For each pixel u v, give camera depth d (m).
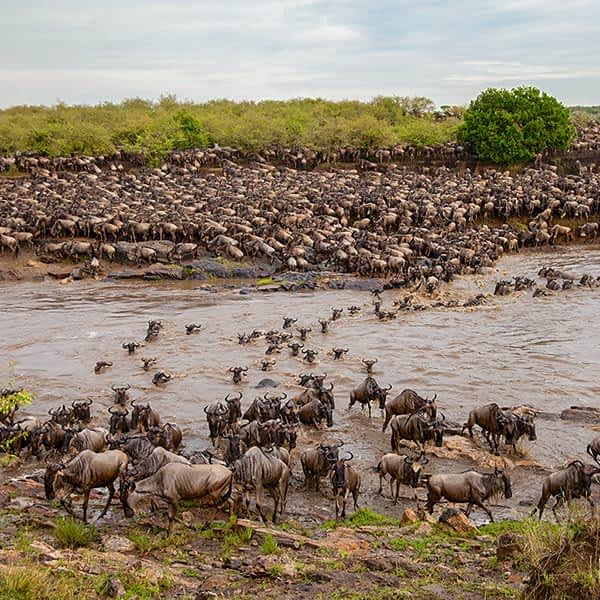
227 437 18.55
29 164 76.00
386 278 48.06
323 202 62.00
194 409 25.45
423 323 37.09
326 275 49.00
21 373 29.84
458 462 20.55
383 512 17.45
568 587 9.93
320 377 26.47
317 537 14.80
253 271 50.31
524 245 59.94
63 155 80.12
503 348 32.38
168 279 49.59
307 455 18.41
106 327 37.28
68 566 12.12
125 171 78.88
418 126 88.19
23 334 35.94
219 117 96.12
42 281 49.16
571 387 27.19
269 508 16.84
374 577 12.17
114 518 15.60
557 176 73.56
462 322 37.09
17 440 20.89
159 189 64.94
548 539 11.16
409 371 29.42
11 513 15.34
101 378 29.11
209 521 15.23
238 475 15.46
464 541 14.48
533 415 23.55
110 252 51.69
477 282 46.81
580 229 62.03
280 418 22.59
